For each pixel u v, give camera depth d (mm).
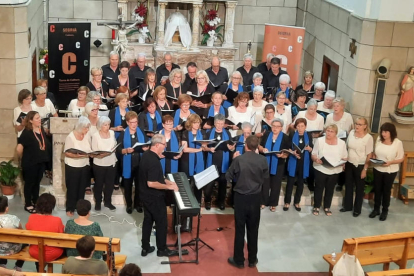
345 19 11195
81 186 9148
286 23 14609
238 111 9961
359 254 7414
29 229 7051
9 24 9500
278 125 9352
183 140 9289
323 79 12555
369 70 10359
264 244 8906
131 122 9062
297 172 9828
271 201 9859
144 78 10625
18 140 9148
